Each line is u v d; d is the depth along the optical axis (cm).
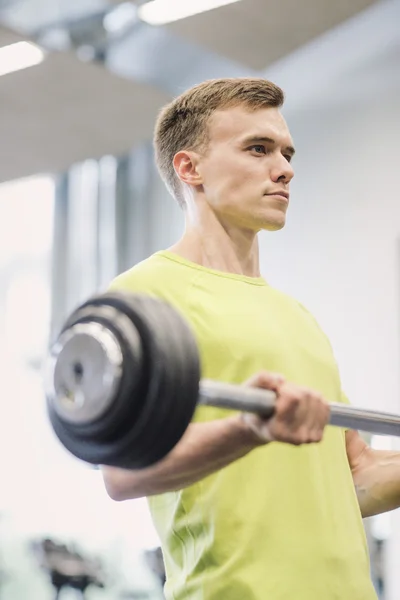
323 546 156
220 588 152
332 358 180
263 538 153
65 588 553
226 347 162
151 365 101
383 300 484
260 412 110
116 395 99
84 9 471
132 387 100
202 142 183
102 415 100
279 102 184
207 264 179
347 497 167
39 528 584
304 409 111
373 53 509
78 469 585
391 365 475
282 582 151
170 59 523
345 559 159
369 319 488
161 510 165
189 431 128
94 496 575
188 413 104
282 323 173
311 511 158
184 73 539
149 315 104
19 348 621
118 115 543
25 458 602
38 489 594
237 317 166
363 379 486
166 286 169
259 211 177
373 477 182
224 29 477
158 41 501
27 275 630
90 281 619
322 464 164
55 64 492
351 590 158
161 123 192
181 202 189
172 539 162
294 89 550
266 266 543
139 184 618
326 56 535
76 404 101
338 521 162
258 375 112
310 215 525
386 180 494
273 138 179
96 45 512
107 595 548
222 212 179
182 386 102
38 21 481
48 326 619
